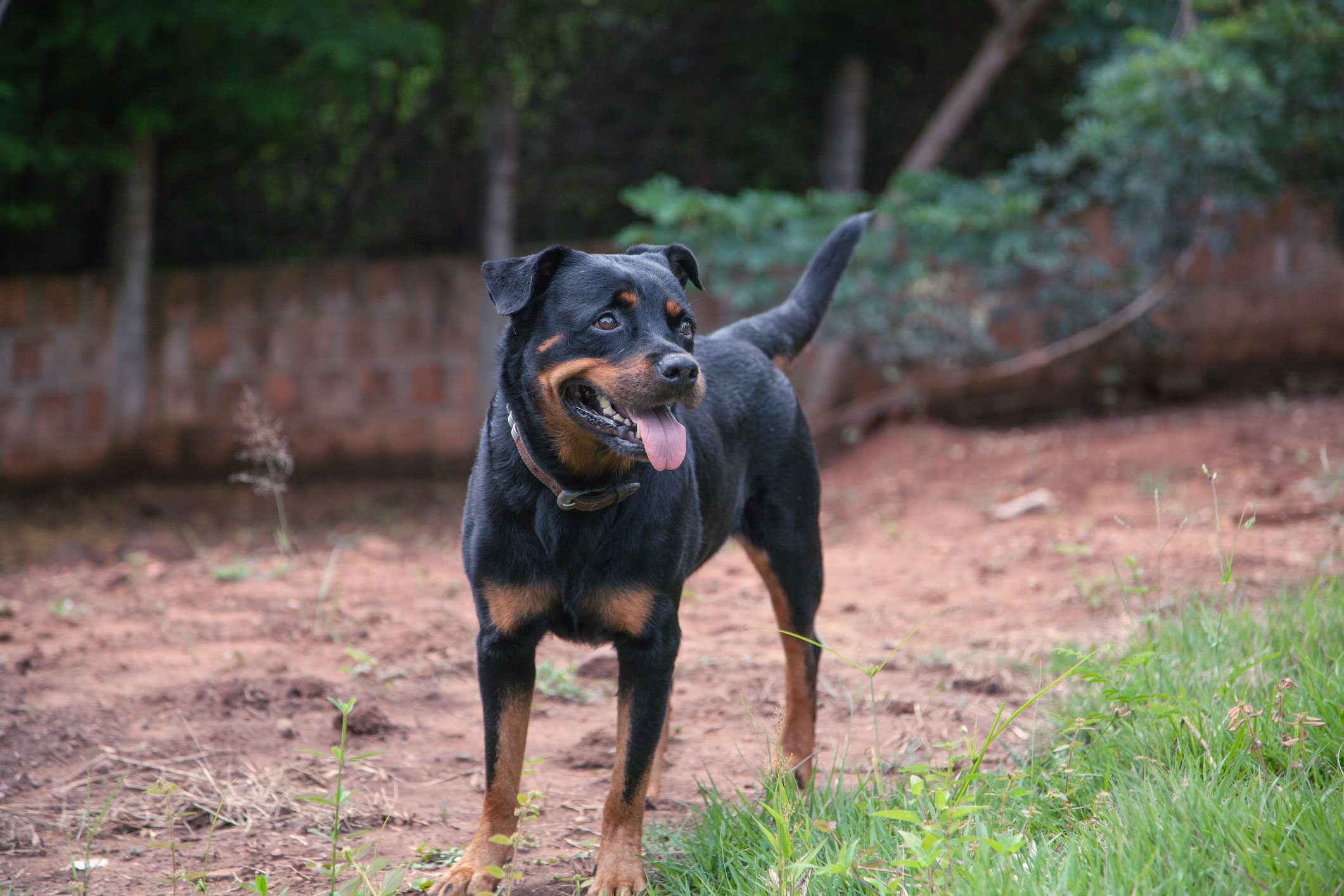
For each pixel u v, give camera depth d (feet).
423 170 34.55
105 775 13.24
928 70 38.19
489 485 11.16
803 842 10.39
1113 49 34.45
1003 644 17.51
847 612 19.74
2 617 19.22
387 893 9.91
